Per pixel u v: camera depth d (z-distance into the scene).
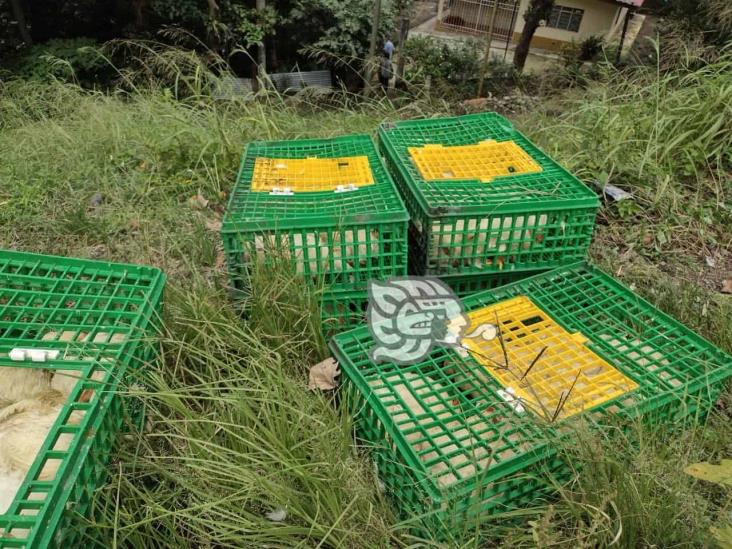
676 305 2.59
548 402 1.84
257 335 2.23
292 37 9.36
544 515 1.60
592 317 2.21
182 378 2.14
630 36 12.32
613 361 1.98
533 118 4.79
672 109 3.83
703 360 1.99
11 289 2.01
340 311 2.40
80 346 1.76
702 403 1.94
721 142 3.62
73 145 4.05
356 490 1.70
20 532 1.40
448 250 2.42
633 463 1.69
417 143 2.98
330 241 2.24
